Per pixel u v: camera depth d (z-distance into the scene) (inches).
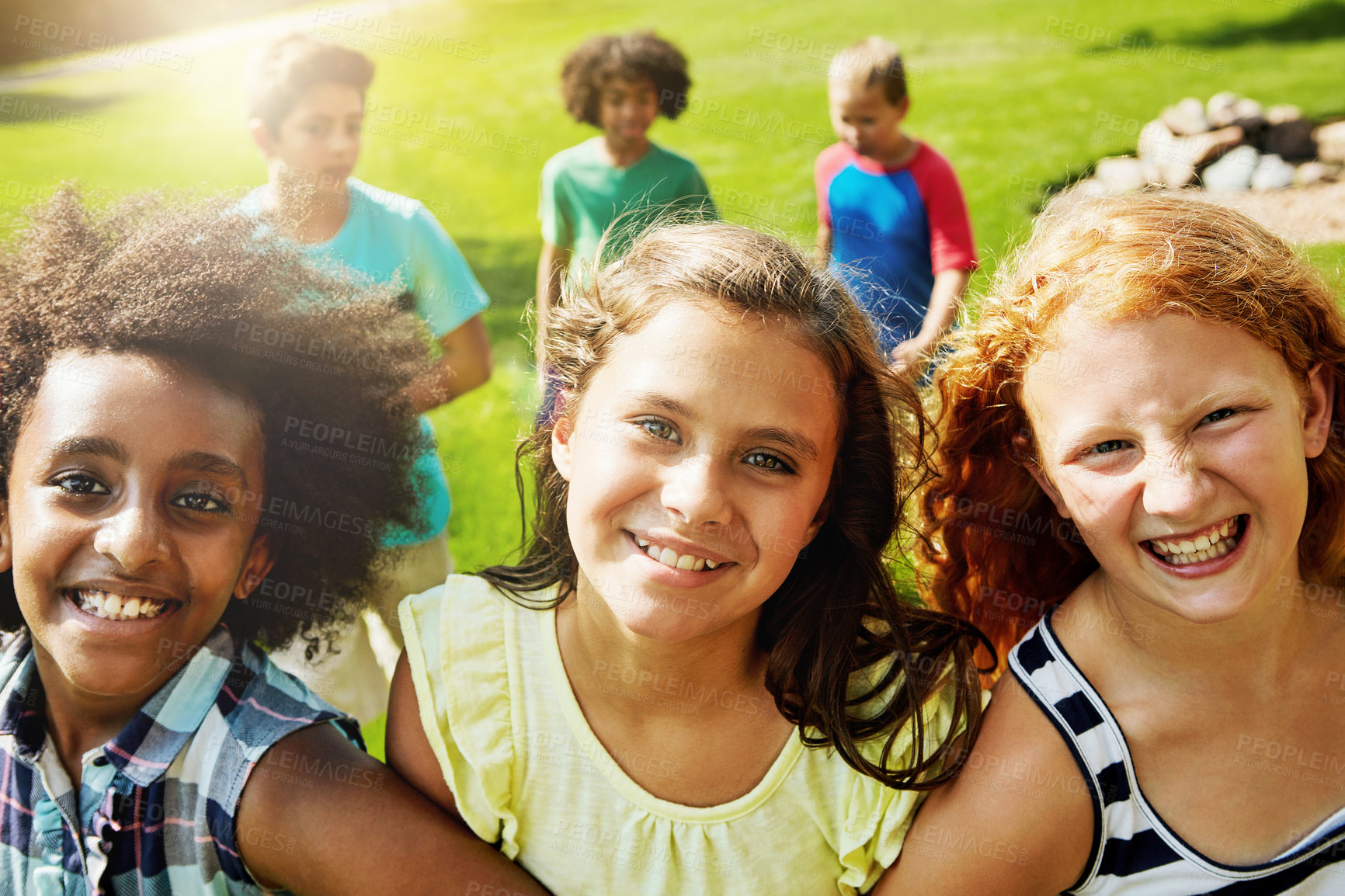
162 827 63.0
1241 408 55.1
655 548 56.4
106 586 59.4
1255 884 61.1
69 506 59.1
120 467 59.6
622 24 428.1
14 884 63.1
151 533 59.6
